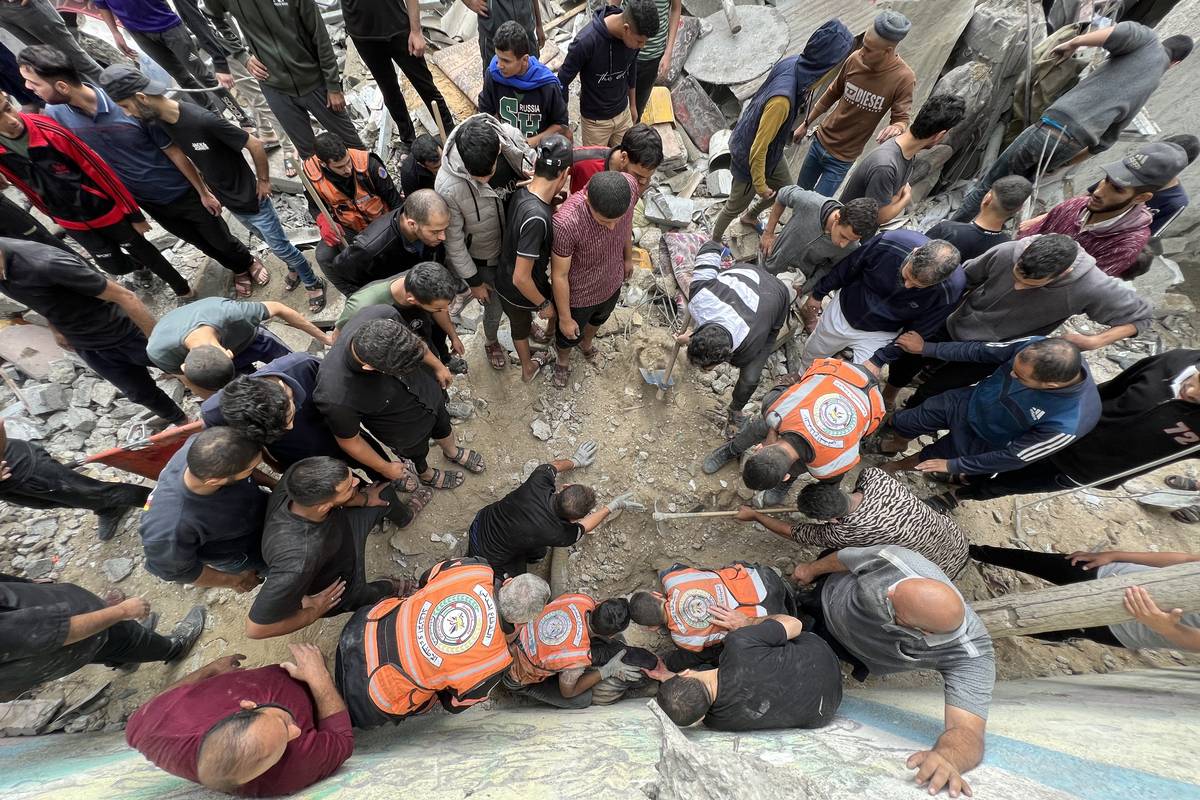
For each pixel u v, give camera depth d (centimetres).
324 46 352
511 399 386
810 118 405
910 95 348
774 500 353
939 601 207
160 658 292
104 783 182
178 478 218
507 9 380
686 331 355
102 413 377
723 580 290
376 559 341
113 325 288
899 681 321
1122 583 213
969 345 291
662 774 138
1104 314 262
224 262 404
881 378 409
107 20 450
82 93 293
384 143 486
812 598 308
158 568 229
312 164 313
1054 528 363
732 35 509
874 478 276
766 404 304
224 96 480
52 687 297
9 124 270
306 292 427
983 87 413
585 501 277
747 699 227
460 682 219
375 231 295
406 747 234
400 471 291
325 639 311
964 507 371
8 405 374
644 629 340
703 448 375
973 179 470
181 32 413
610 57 354
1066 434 255
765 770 147
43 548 334
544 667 274
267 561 214
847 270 309
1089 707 227
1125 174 271
